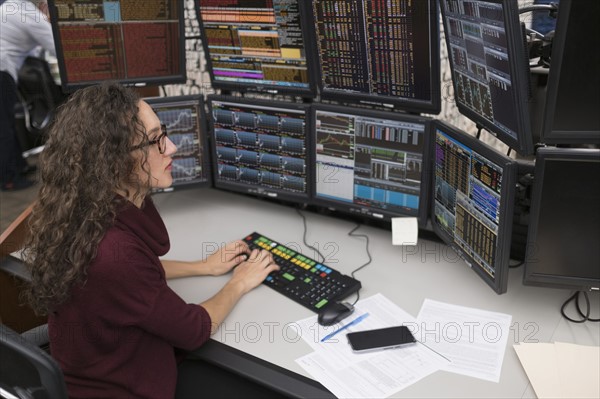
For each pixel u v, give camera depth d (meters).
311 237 1.79
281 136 1.80
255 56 1.78
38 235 1.17
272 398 1.31
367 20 1.53
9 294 1.75
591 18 1.08
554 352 1.24
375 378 1.21
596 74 1.12
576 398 1.12
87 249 1.12
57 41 1.71
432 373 1.22
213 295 1.52
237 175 1.95
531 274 1.33
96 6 1.69
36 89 3.35
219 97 1.85
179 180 1.96
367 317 1.40
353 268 1.61
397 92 1.61
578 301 1.44
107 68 1.80
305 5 1.59
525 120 1.19
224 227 1.88
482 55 1.29
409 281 1.55
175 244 1.77
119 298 1.16
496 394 1.15
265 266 1.59
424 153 1.57
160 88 2.50
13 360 1.01
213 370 1.41
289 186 1.87
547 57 1.48
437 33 1.43
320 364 1.25
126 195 1.23
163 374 1.28
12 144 3.38
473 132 2.02
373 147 1.66
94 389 1.24
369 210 1.74
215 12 1.75
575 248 1.28
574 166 1.20
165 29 1.81
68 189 1.15
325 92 1.75
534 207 1.26
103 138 1.16
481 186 1.33
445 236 1.58
